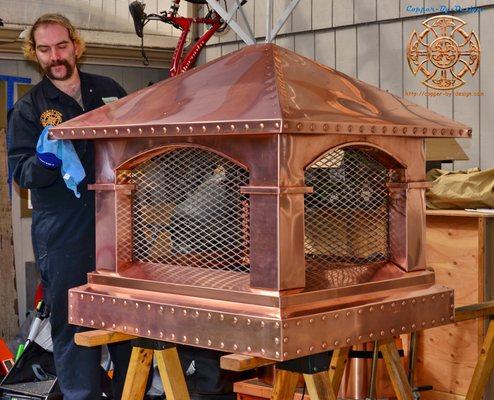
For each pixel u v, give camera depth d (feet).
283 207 6.23
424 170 7.46
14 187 16.85
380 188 7.44
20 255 17.04
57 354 10.59
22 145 10.33
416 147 7.38
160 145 6.95
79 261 10.39
